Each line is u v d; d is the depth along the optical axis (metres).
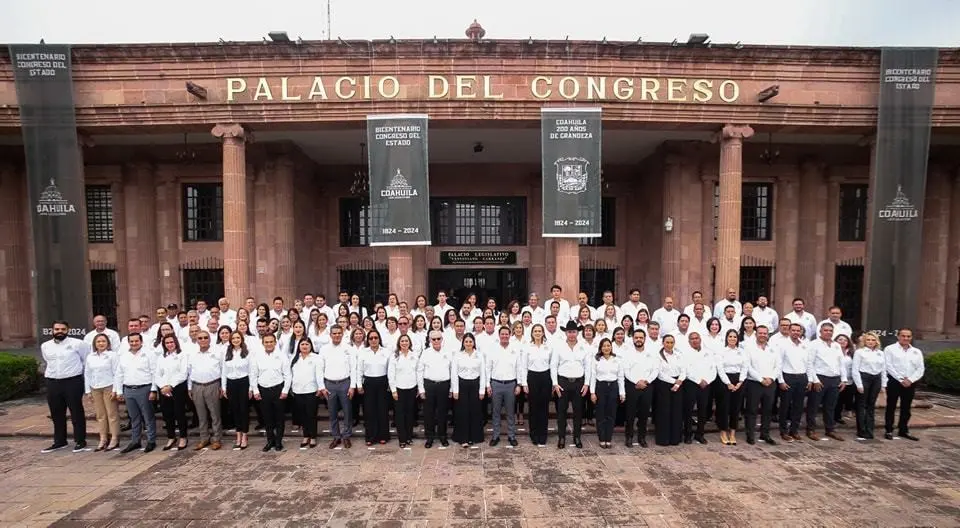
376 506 6.06
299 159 16.14
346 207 18.20
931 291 16.83
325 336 9.18
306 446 8.06
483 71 11.49
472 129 13.59
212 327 9.32
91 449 8.12
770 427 8.95
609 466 7.26
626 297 18.23
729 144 11.93
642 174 17.73
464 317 10.70
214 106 11.46
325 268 18.02
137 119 11.57
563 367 8.05
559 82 11.55
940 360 11.39
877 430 8.90
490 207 18.20
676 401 8.06
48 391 8.07
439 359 8.02
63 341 8.10
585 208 11.49
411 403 8.13
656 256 16.42
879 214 12.03
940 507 6.03
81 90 11.49
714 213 15.55
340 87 11.46
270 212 15.55
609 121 11.79
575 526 5.57
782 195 16.31
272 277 15.58
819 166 16.19
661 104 11.66
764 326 8.23
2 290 16.34
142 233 16.25
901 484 6.66
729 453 7.79
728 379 8.15
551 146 11.46
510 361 8.09
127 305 16.50
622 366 8.08
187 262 16.55
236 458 7.64
